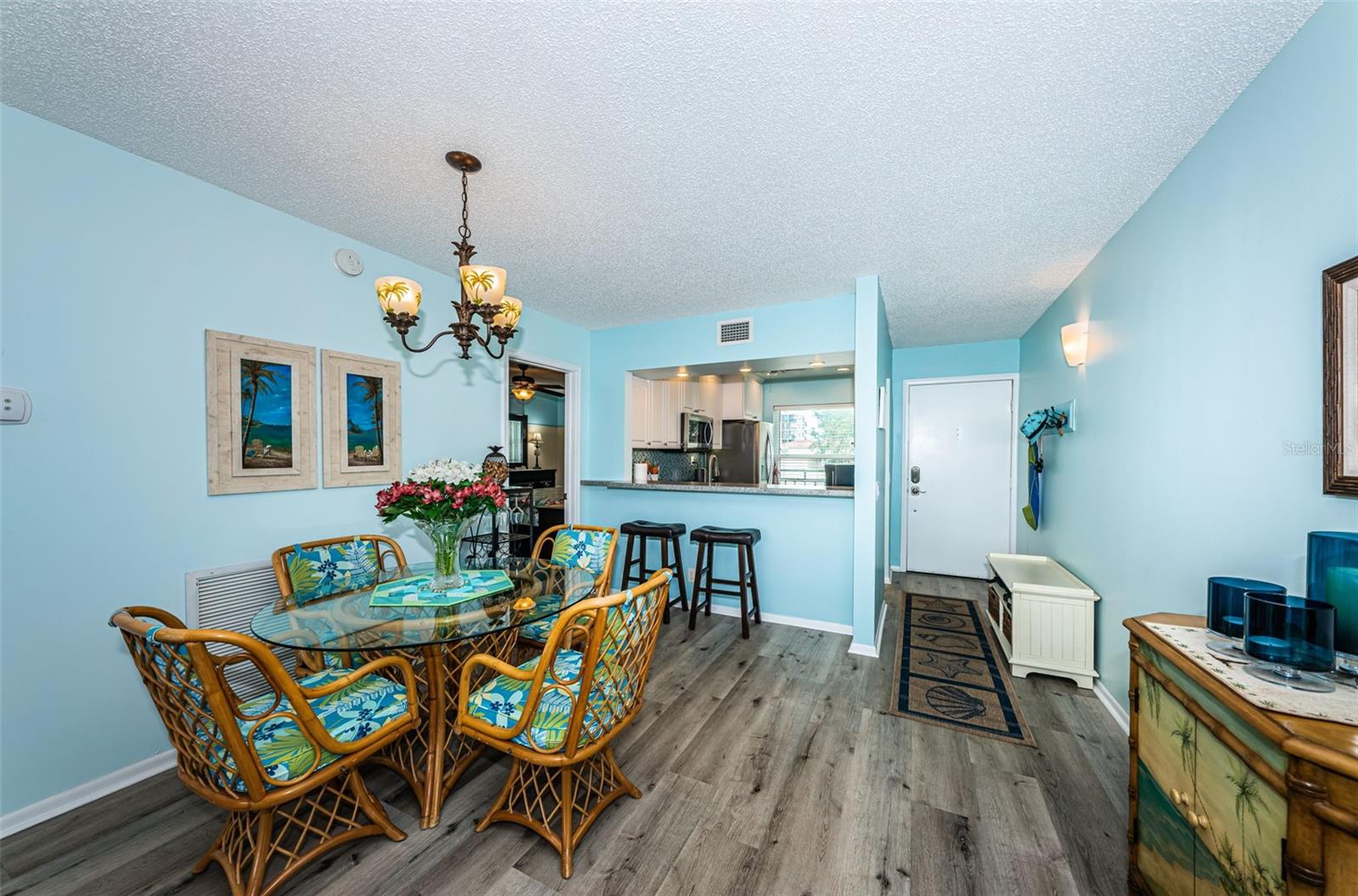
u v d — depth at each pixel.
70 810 1.70
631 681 1.62
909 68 1.37
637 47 1.30
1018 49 1.30
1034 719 2.30
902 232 2.43
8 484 1.59
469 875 1.46
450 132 1.69
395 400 2.74
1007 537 4.76
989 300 3.46
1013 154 1.79
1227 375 1.58
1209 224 1.66
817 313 3.57
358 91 1.50
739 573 3.43
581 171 1.91
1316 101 1.22
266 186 2.05
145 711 1.88
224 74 1.43
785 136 1.69
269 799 1.28
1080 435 2.87
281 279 2.27
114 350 1.79
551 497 7.08
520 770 1.64
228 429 2.08
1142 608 2.09
